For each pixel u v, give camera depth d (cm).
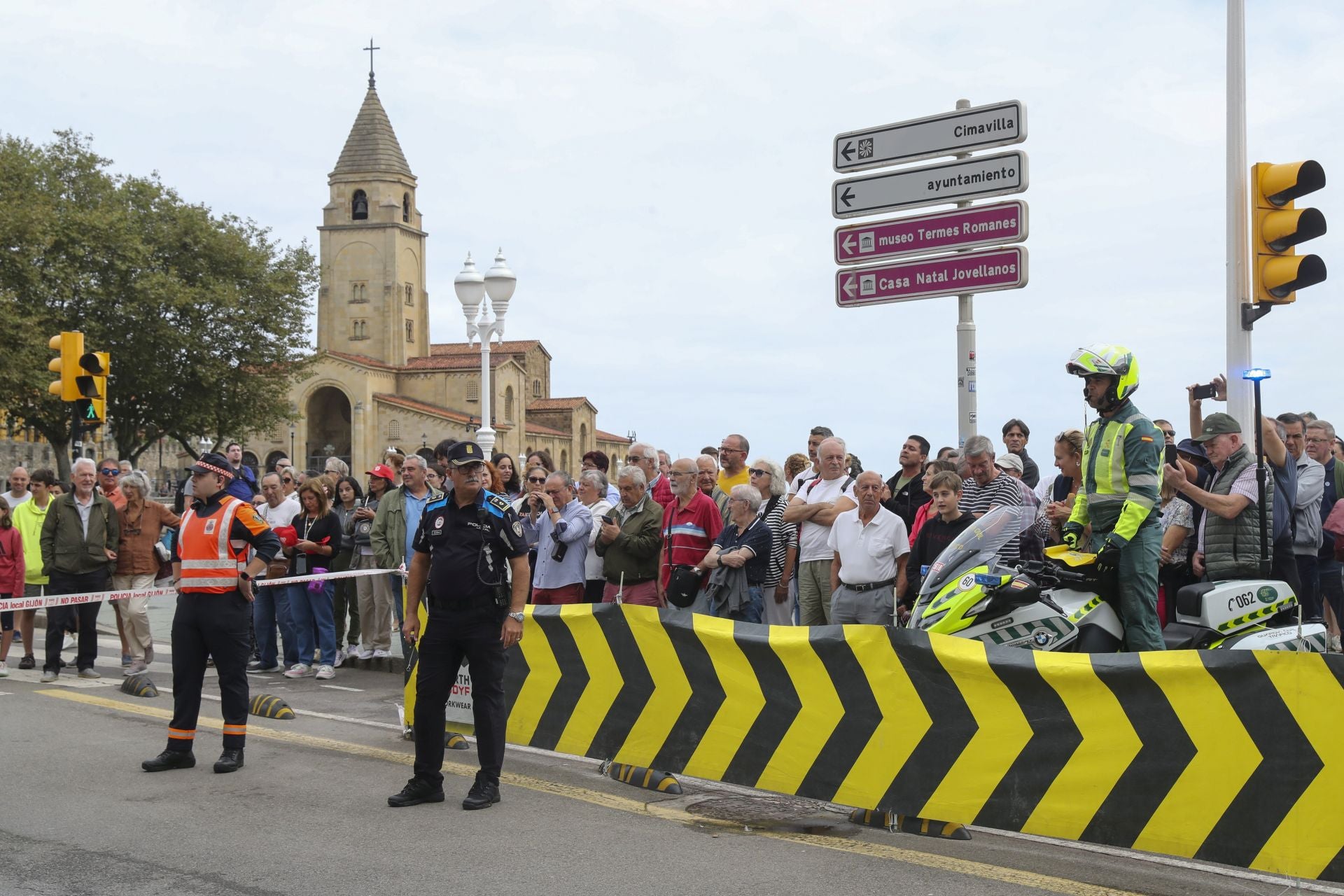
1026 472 1141
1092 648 687
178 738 780
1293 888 547
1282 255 848
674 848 611
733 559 901
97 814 670
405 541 1237
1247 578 787
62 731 895
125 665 1238
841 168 1065
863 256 1052
